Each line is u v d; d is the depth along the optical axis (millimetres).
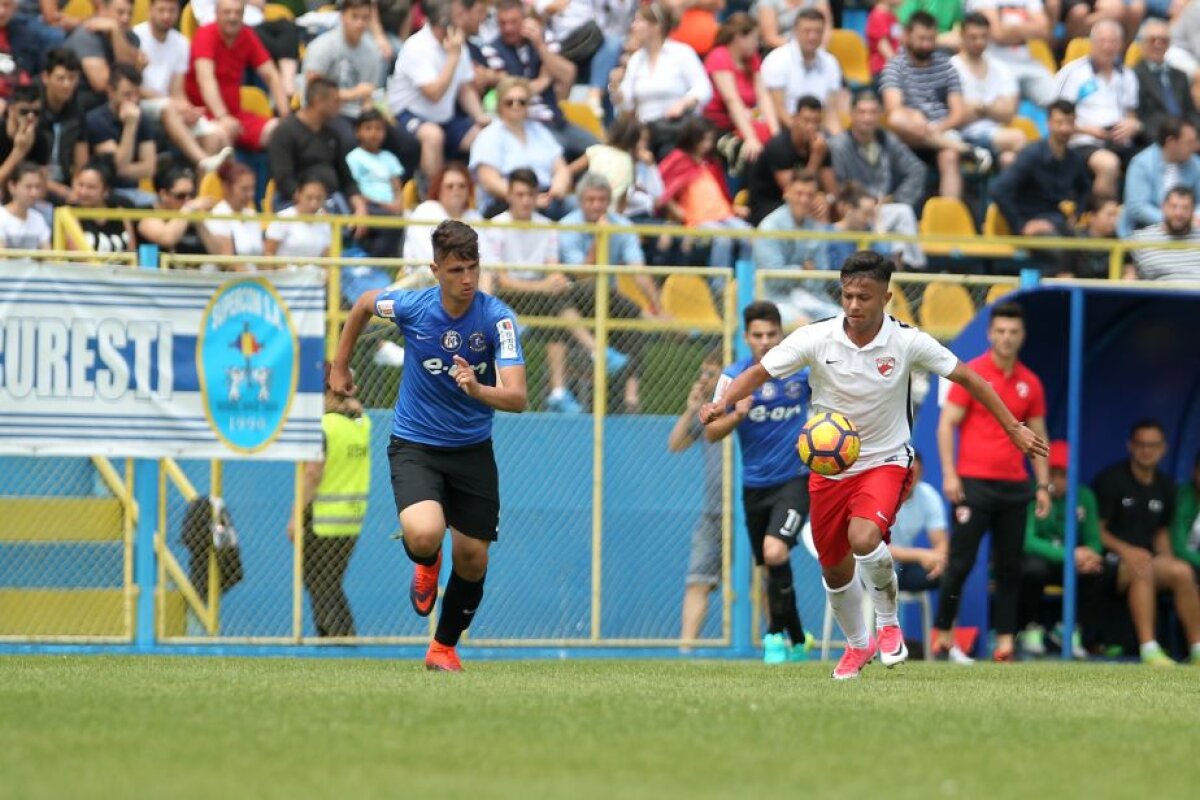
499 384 30891
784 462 42250
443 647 33562
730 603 46812
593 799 16281
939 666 40094
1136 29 71750
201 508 44406
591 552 46250
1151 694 30016
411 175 55188
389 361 45312
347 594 45250
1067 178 59250
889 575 30609
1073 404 46500
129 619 44094
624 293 46594
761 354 41219
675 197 56375
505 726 22016
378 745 19984
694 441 46656
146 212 44844
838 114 62469
